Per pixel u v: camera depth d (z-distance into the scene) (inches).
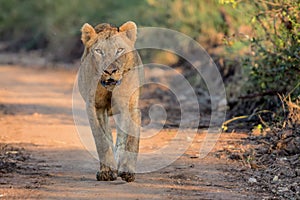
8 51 1498.5
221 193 370.9
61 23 1330.0
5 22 1587.1
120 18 1016.2
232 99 645.3
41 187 386.3
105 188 381.4
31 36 1504.7
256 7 572.7
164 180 399.5
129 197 362.3
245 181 397.1
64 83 940.0
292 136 461.1
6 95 812.0
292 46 508.4
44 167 438.3
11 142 523.5
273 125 504.7
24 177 410.6
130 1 1032.2
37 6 1492.4
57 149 497.4
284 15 510.3
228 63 673.6
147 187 383.2
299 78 514.3
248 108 602.5
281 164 422.6
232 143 491.8
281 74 516.4
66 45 1283.2
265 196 366.0
